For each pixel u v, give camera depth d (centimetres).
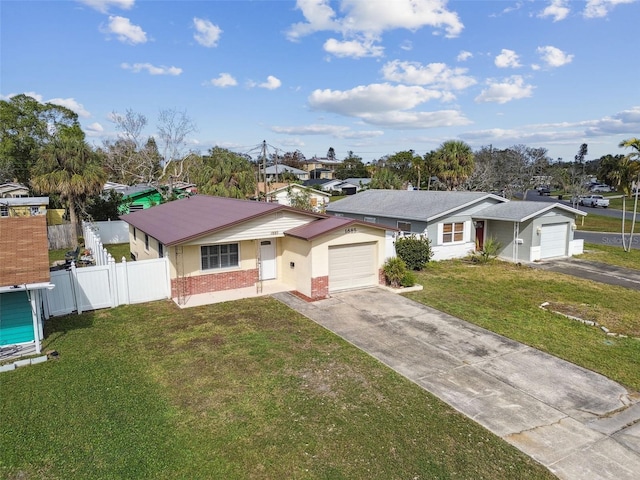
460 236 2406
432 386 882
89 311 1362
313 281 1512
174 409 779
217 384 877
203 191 3612
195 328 1209
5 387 859
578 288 1727
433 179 5569
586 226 3816
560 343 1131
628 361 1020
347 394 842
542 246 2320
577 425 748
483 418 765
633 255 2469
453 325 1257
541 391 868
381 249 1680
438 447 676
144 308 1395
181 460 636
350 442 686
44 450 656
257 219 1574
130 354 1027
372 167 9512
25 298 1069
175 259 1494
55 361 985
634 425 749
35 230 1262
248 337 1140
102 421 738
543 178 6366
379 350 1064
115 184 4700
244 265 1641
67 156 2408
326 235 1525
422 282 1803
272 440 688
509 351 1071
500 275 1959
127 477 597
